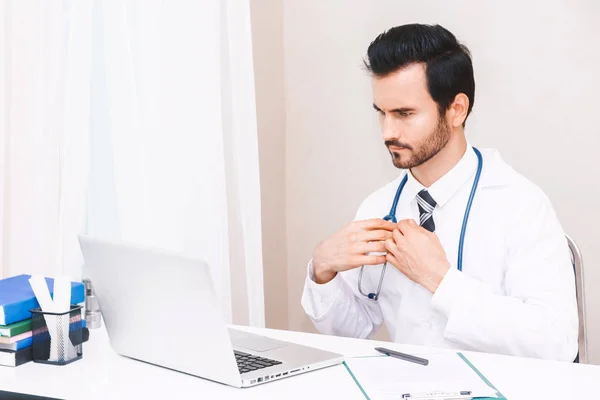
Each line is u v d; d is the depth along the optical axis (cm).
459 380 118
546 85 245
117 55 178
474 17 253
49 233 165
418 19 262
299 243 289
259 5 267
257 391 115
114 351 139
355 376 121
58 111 166
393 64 156
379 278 176
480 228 164
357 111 275
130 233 181
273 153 280
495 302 148
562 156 245
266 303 278
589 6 237
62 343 130
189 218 198
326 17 277
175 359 125
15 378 123
